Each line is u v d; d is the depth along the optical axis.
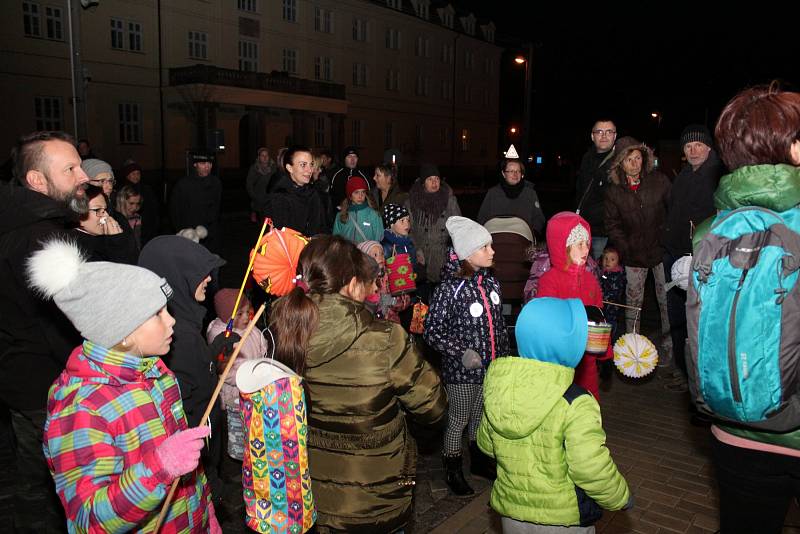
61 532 3.10
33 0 28.66
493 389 2.40
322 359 2.39
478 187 43.94
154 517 1.96
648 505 3.79
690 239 5.48
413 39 49.56
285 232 3.64
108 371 1.86
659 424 5.01
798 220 2.00
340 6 43.06
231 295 3.98
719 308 2.00
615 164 5.90
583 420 2.27
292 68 40.62
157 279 1.94
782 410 1.97
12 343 2.87
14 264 2.76
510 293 5.02
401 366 2.44
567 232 3.88
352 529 2.44
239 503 3.91
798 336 1.91
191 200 8.38
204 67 32.22
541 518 2.34
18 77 28.58
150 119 33.16
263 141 37.44
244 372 2.27
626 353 4.14
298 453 2.24
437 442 4.81
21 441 3.02
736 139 2.11
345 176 8.89
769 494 2.17
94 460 1.77
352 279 2.54
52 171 2.95
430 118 52.25
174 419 2.05
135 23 32.06
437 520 3.74
